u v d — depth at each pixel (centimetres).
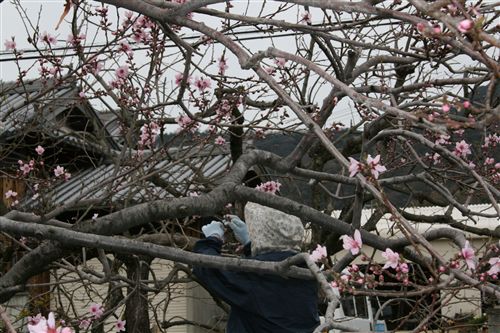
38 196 558
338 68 449
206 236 391
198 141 603
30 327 191
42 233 333
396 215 260
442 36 221
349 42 342
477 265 287
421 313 390
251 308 343
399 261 292
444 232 385
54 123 802
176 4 340
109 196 464
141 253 335
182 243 611
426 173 523
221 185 410
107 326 1000
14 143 708
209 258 330
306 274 328
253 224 371
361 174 283
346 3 250
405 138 511
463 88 537
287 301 347
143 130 564
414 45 488
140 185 545
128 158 573
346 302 909
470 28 192
